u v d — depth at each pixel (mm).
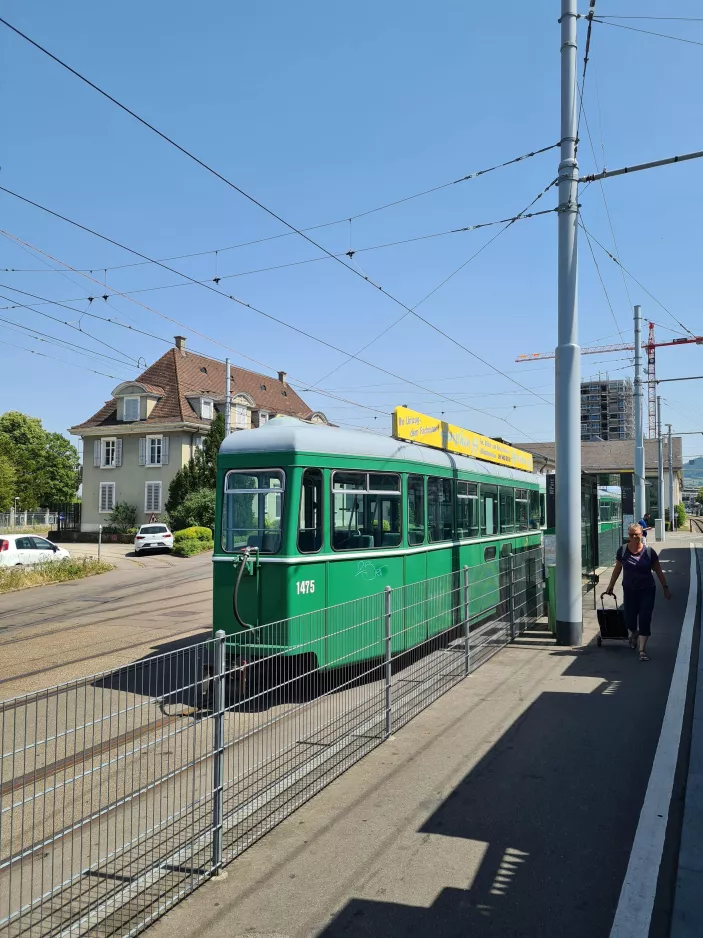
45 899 3648
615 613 10891
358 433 9500
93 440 49469
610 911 3885
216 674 4469
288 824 5000
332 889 4141
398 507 9875
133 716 4211
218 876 4301
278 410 56500
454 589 9164
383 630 7059
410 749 6531
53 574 22984
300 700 5809
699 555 29922
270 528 8531
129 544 43219
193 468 41594
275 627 8000
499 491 14414
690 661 9820
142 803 5230
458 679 9000
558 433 11328
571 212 11336
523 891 4098
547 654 10508
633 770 5883
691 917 3803
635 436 32031
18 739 6469
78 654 11281
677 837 4699
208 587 20719
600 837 4742
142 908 3918
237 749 5020
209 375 52781
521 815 5090
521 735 6824
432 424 11422
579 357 11367
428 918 3842
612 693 8234
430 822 5004
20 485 69000
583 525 17969
